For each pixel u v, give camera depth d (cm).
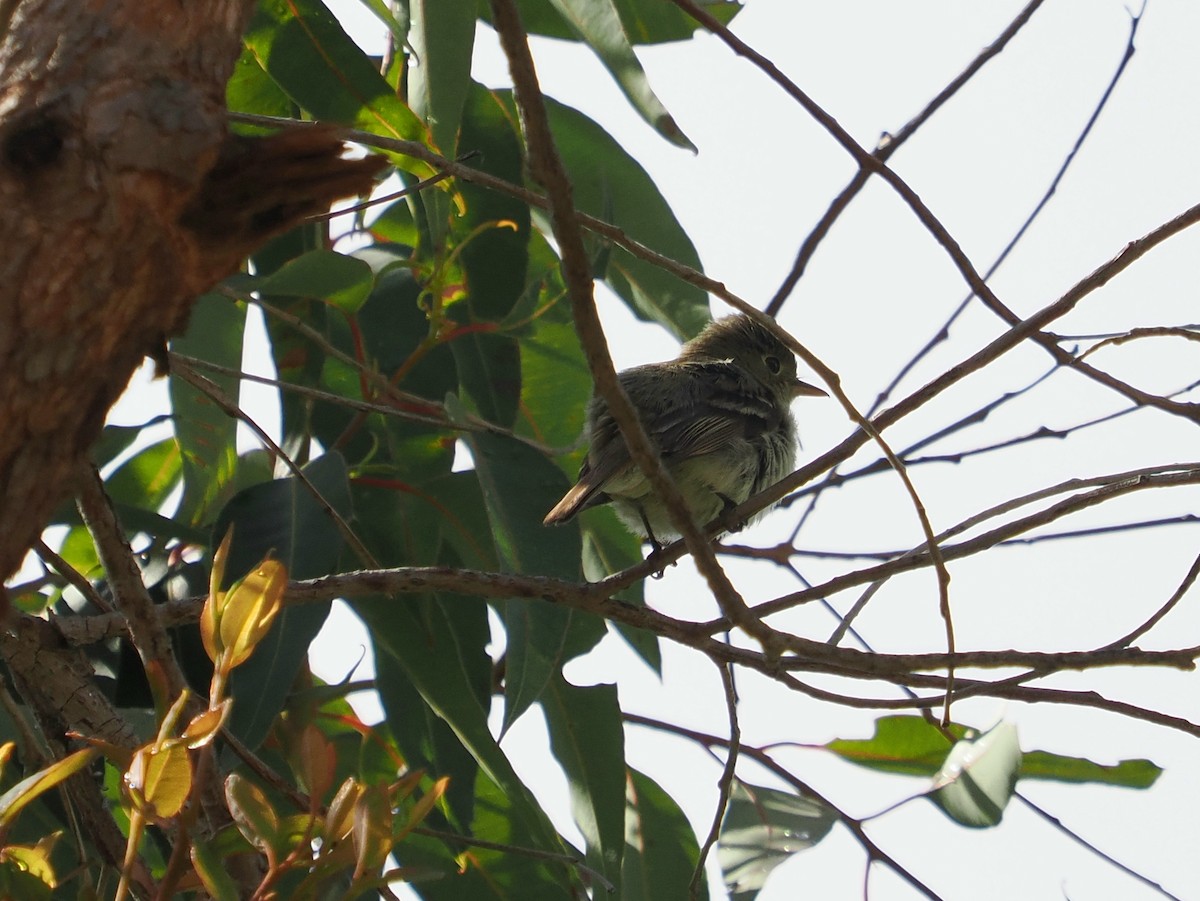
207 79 377
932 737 855
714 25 636
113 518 588
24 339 345
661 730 921
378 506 915
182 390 948
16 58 359
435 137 768
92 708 668
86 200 348
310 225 941
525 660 784
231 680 739
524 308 920
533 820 872
